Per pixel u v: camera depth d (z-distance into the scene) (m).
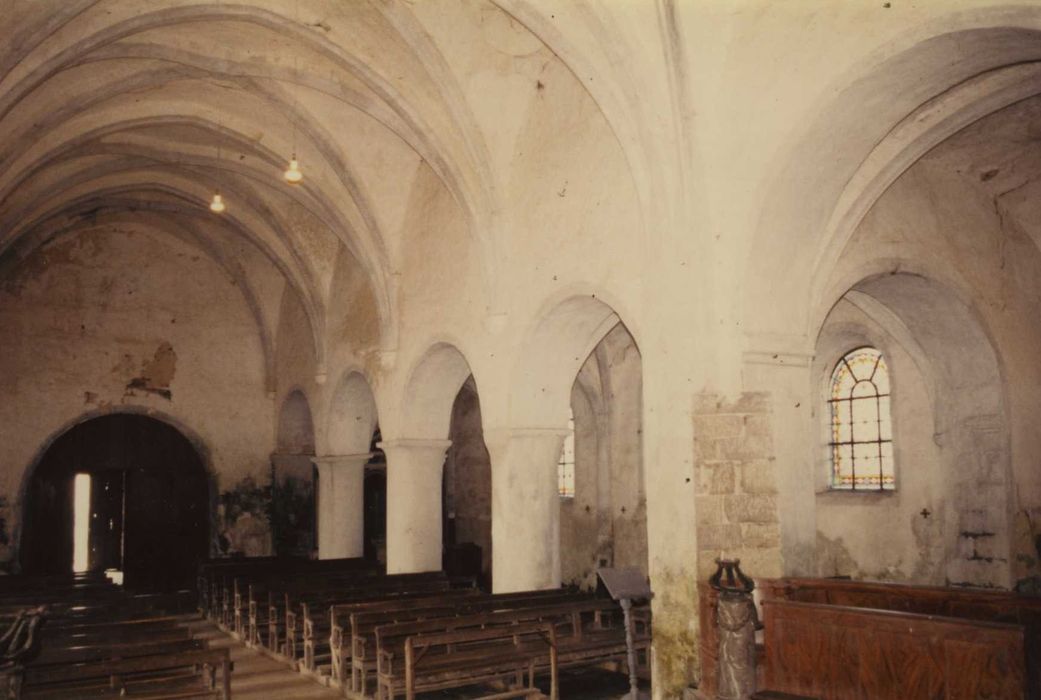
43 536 21.55
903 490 13.27
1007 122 10.48
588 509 18.69
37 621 7.07
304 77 13.83
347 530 20.02
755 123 9.27
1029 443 11.91
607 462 18.23
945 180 11.69
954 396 12.54
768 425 9.38
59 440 21.97
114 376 22.16
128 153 16.91
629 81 9.66
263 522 23.34
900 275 11.24
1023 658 5.92
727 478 9.27
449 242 15.01
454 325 14.64
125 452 22.66
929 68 8.00
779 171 9.05
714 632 8.69
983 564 12.05
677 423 9.45
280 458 23.27
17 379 21.06
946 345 12.37
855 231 10.77
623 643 10.97
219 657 8.33
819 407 14.77
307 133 15.55
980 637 6.13
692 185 9.46
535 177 12.52
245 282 23.23
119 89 13.46
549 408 13.03
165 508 22.94
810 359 9.83
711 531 9.17
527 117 12.79
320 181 16.83
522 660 10.10
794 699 6.76
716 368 9.36
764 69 9.17
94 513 23.06
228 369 23.41
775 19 9.05
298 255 19.97
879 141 9.10
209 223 21.88
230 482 23.12
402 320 16.61
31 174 14.43
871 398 14.12
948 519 12.56
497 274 13.18
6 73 9.73
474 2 11.91
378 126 15.70
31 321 21.36
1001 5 6.88
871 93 8.39
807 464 9.66
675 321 9.55
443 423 16.69
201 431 22.97
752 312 9.45
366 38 12.74
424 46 12.16
